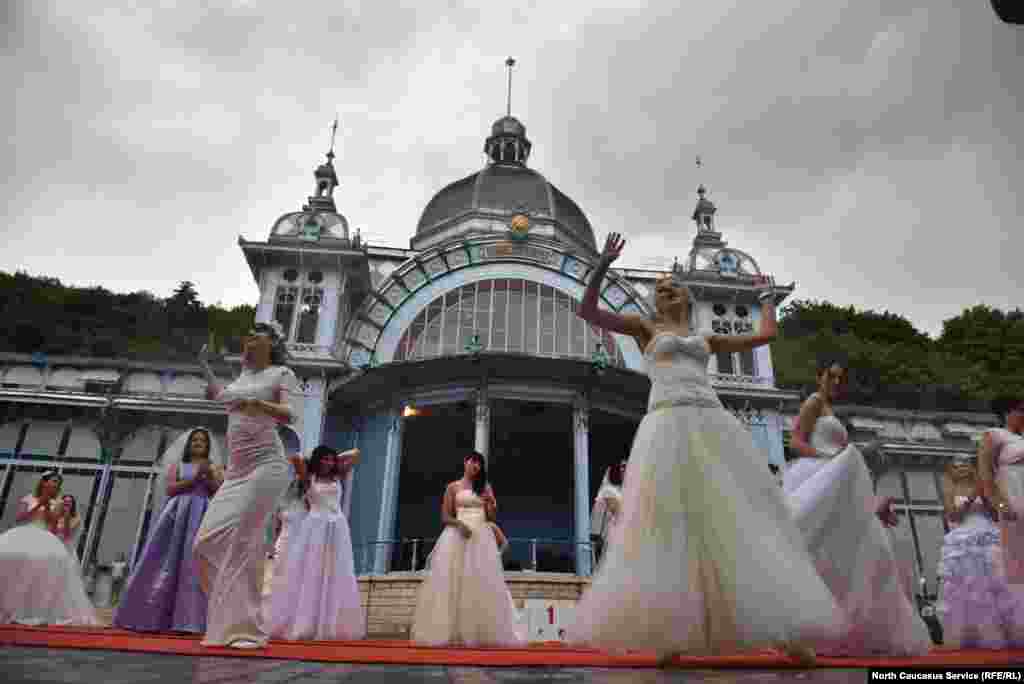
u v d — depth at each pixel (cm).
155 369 2345
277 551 652
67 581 645
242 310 5466
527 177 2930
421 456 2838
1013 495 479
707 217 2761
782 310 5744
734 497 275
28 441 2034
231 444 376
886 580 375
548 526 2748
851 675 208
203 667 218
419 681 191
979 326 4447
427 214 2928
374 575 1543
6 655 227
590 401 1964
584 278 2408
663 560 261
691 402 305
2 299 4459
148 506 1959
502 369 1892
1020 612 532
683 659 283
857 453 407
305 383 2027
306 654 304
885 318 5531
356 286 2319
